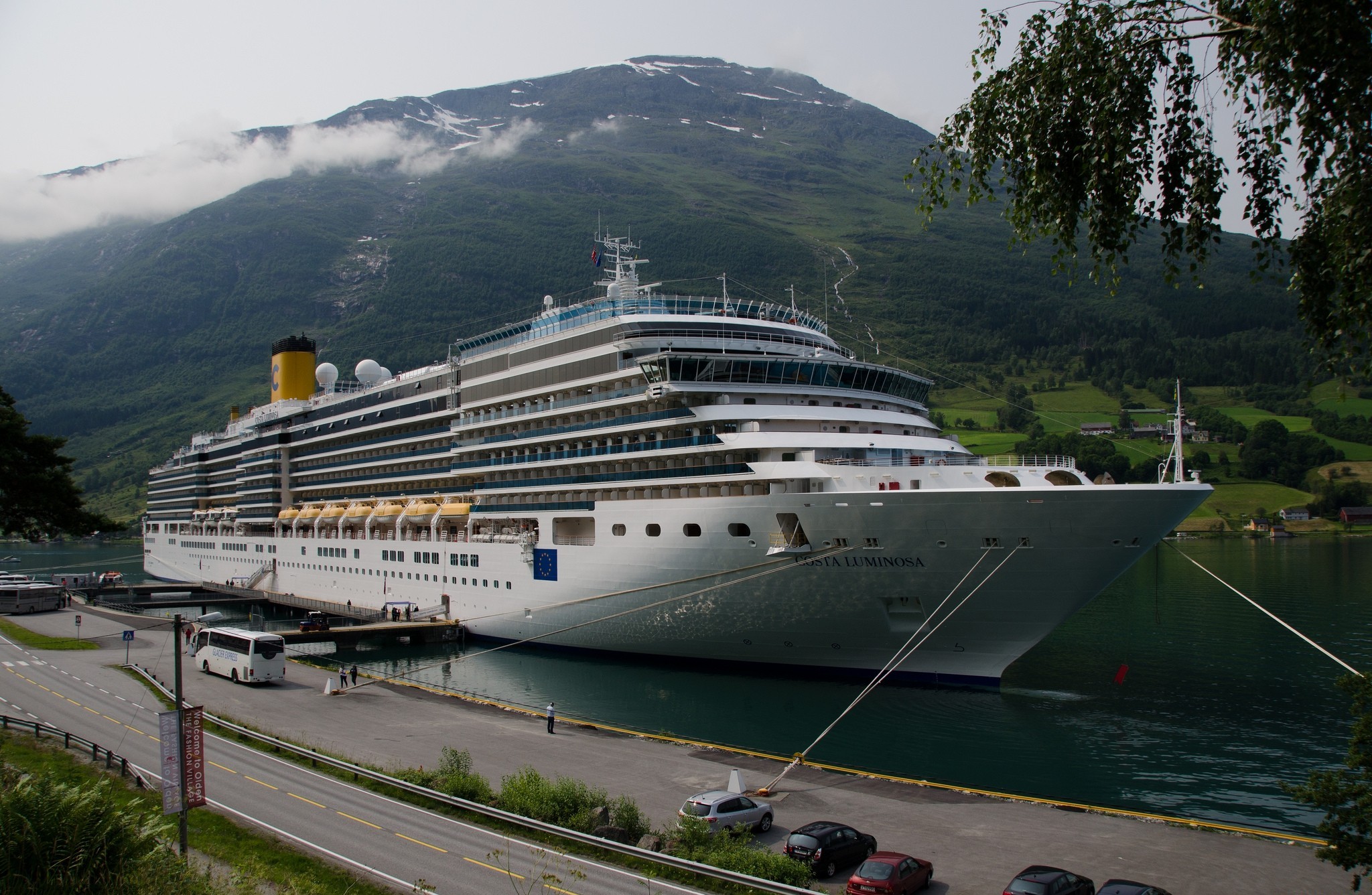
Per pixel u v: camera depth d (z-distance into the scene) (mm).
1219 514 148125
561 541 54156
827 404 47969
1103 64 13727
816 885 22438
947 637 41656
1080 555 37062
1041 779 33469
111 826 17625
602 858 23094
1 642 60094
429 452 67938
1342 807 22125
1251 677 49469
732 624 46000
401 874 21938
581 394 53156
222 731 37250
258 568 95375
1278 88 12234
